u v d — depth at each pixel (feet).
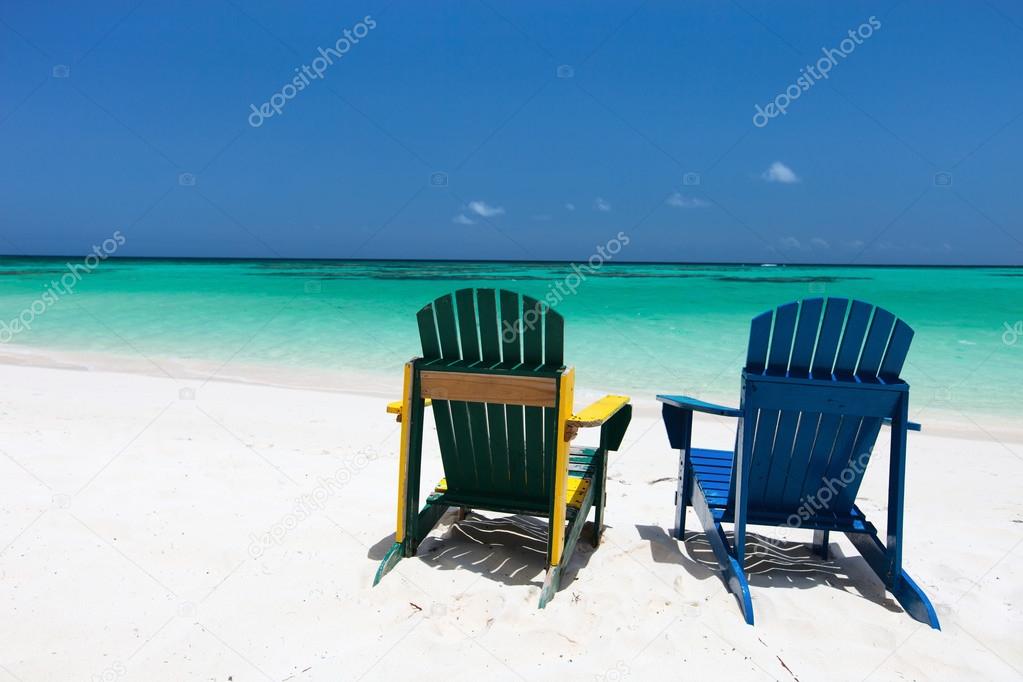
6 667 7.98
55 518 12.20
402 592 10.20
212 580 10.35
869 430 11.25
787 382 10.73
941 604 10.75
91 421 20.47
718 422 23.53
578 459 13.02
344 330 44.73
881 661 9.00
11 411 21.34
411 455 11.22
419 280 106.32
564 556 10.94
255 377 30.09
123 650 8.45
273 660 8.37
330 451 18.42
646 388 28.45
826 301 10.57
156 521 12.37
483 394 10.67
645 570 11.50
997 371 32.58
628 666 8.50
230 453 17.57
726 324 47.91
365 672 8.16
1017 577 11.85
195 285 90.07
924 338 42.86
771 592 11.03
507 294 10.40
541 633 9.12
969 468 18.95
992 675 8.79
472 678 8.09
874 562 11.51
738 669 8.59
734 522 11.51
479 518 13.74
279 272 137.49
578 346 38.73
